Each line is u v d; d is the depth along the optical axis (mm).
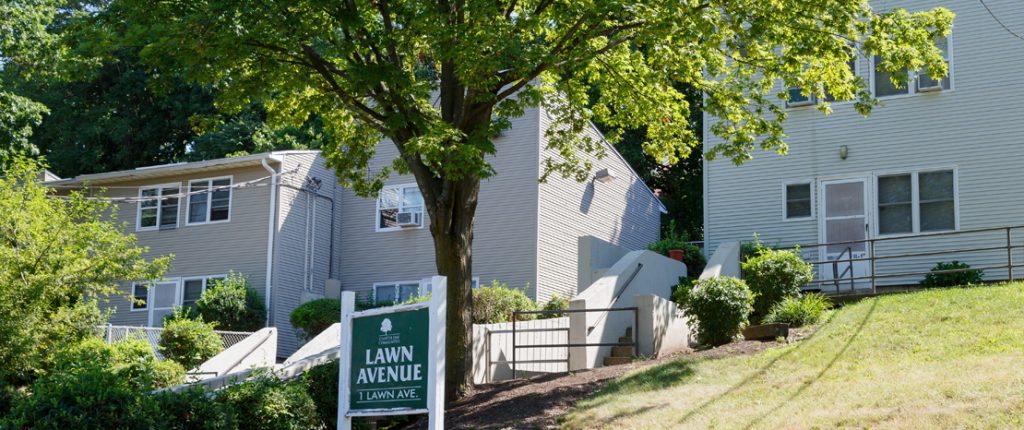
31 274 19844
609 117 20219
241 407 14023
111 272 20703
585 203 31750
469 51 14812
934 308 17344
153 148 44812
